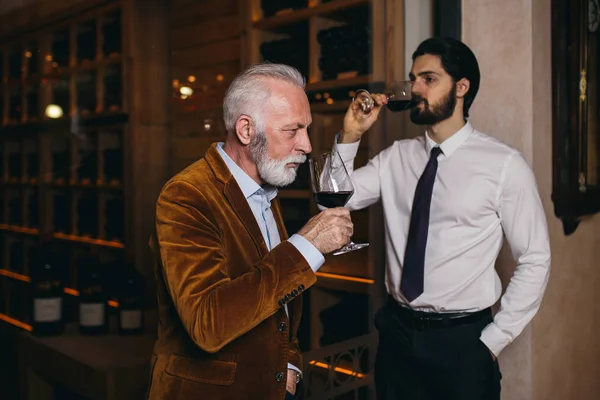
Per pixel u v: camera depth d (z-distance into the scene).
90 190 2.34
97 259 2.31
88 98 2.35
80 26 2.31
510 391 2.54
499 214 1.96
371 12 2.47
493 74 2.51
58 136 2.25
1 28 2.03
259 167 1.33
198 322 1.17
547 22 2.55
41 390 1.98
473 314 1.95
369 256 2.65
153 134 2.51
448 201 1.97
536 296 1.93
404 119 2.63
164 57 2.56
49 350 1.99
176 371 1.31
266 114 1.31
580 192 2.79
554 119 2.62
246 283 1.20
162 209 1.26
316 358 2.40
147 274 2.40
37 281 2.10
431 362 1.95
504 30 2.46
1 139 2.06
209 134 2.71
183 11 2.62
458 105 2.01
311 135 2.65
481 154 1.96
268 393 1.33
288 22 2.63
